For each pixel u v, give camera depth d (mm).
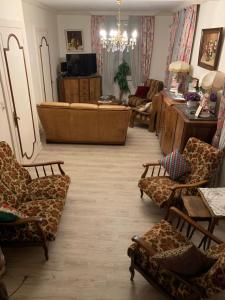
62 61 7188
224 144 2838
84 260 2357
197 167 2812
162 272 1774
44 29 5617
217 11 3584
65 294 2047
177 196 2639
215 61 3559
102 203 3174
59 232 2684
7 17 3273
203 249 2299
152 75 7383
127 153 4586
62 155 4477
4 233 2127
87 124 4641
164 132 4391
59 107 4445
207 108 3344
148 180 2973
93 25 6840
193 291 1547
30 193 2652
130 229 2752
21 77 3719
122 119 4539
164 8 5930
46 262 2326
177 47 5562
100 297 2029
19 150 3682
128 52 7062
